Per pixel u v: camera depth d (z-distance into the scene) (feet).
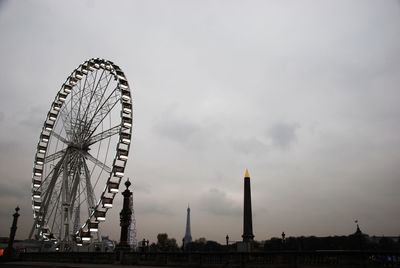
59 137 230.27
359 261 76.74
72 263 141.90
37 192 237.66
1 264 141.38
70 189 220.23
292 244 334.03
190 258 103.71
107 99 223.10
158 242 448.65
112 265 119.34
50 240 217.36
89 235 203.41
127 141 213.05
